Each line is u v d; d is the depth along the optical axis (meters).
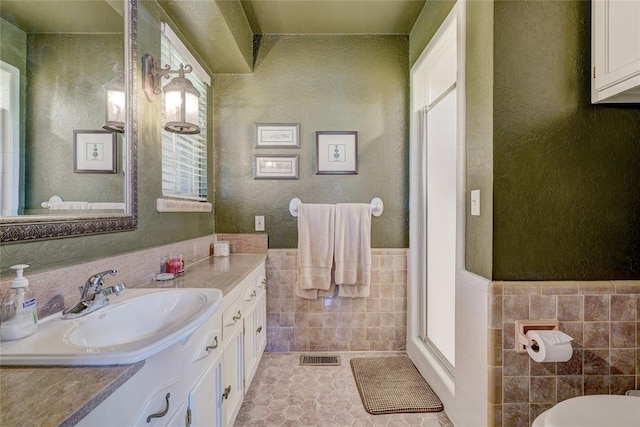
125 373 0.61
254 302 1.88
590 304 1.23
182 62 1.89
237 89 2.35
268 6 2.04
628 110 1.26
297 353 2.32
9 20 0.82
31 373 0.60
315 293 2.21
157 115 1.56
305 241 2.19
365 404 1.72
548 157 1.24
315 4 2.02
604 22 1.17
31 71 0.88
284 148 2.34
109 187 1.20
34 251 0.89
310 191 2.34
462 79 1.47
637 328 1.24
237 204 2.36
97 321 0.92
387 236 2.36
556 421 0.96
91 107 1.11
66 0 0.99
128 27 1.30
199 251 2.04
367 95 2.34
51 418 0.46
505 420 1.22
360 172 2.34
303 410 1.69
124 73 1.28
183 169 1.96
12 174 0.82
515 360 1.22
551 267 1.25
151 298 1.14
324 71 2.34
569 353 1.10
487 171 1.27
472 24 1.39
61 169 0.98
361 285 2.21
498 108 1.24
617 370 1.23
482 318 1.27
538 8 1.24
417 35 2.17
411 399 1.76
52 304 0.91
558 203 1.25
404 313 2.34
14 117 0.83
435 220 2.09
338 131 2.33
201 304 1.07
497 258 1.24
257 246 2.34
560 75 1.24
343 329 2.34
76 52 1.04
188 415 0.97
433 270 2.12
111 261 1.17
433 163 2.13
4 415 0.47
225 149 2.36
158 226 1.57
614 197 1.26
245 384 1.64
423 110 2.25
